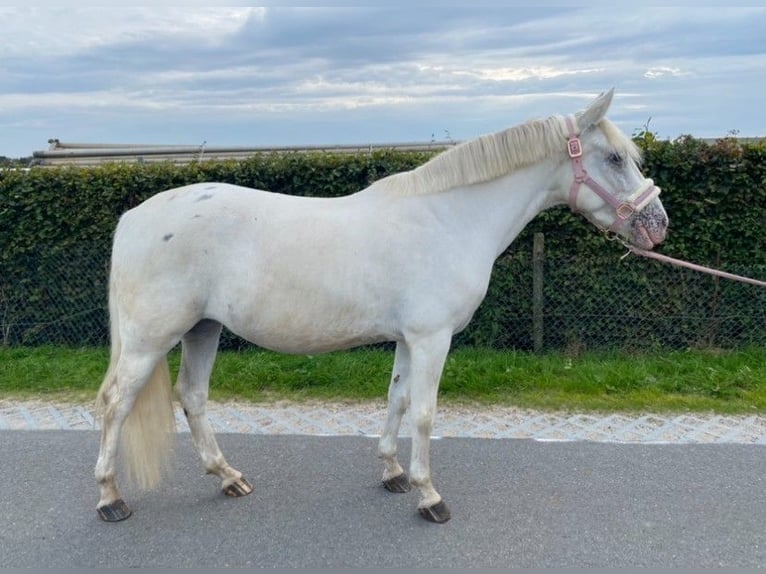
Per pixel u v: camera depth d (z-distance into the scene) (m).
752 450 3.83
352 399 4.83
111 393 3.03
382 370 5.25
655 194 3.10
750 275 5.63
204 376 3.31
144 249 2.91
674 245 5.68
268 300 2.91
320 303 2.91
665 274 5.75
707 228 5.62
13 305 6.27
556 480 3.47
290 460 3.77
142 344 2.96
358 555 2.79
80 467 3.65
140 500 3.29
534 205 3.17
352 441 4.05
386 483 3.40
